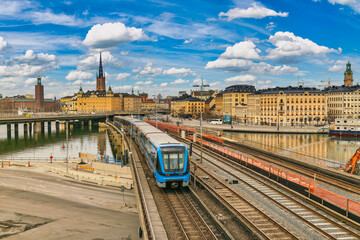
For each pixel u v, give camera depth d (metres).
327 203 27.33
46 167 68.56
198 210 28.03
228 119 188.00
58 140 133.75
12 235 33.09
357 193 32.66
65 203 44.62
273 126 152.12
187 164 33.09
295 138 110.44
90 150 107.00
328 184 36.81
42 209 41.81
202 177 38.25
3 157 90.50
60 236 32.84
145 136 47.56
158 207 29.06
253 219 25.25
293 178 33.03
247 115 181.75
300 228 23.42
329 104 175.88
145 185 34.59
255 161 42.75
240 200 30.09
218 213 27.39
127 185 53.28
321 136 117.44
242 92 198.50
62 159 84.75
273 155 56.12
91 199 46.69
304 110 160.12
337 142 99.88
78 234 33.34
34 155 94.62
